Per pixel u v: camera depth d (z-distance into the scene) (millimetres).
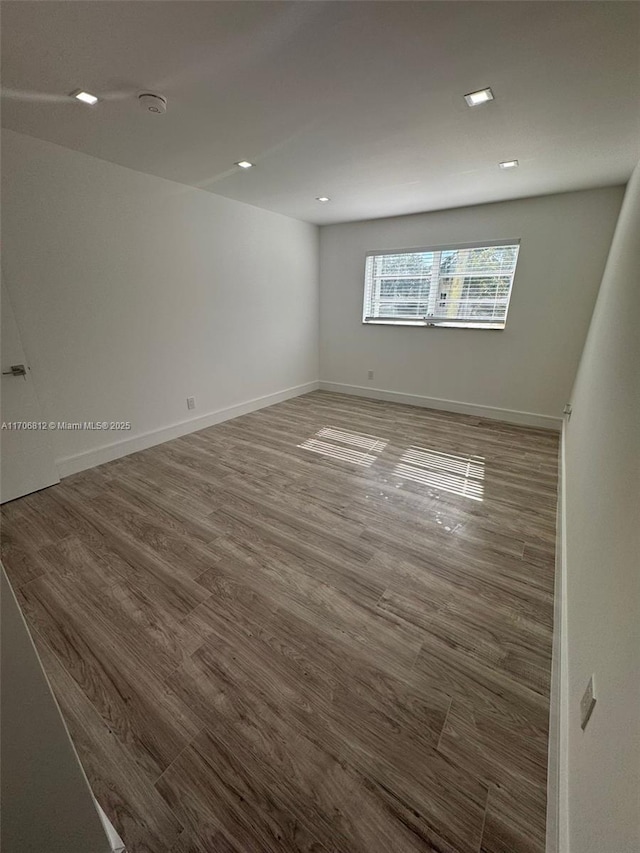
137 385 3061
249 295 3957
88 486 2551
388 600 1587
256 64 1448
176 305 3236
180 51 1380
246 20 1210
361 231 4453
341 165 2545
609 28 1231
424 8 1157
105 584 1665
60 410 2580
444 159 2420
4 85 1601
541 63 1430
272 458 3037
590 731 771
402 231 4156
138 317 2959
